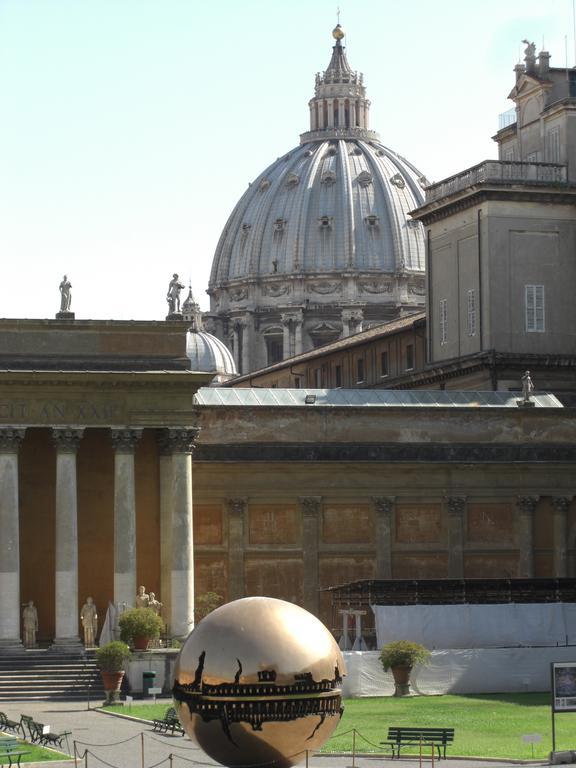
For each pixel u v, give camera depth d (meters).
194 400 104.19
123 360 90.00
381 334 162.00
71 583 87.25
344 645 90.75
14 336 88.94
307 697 40.38
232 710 40.16
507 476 103.62
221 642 40.50
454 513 102.50
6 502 86.81
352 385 174.50
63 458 87.94
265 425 101.00
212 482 99.88
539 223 123.31
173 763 56.47
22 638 90.19
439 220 130.38
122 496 88.38
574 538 104.38
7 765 56.47
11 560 86.56
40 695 80.06
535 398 112.44
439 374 126.69
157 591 92.38
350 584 93.50
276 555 100.31
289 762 41.00
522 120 130.75
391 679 81.62
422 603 92.69
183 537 89.06
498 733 65.00
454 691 82.00
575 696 57.75
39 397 87.81
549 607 92.50
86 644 88.06
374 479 101.88
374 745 60.69
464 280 125.94
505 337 121.88
